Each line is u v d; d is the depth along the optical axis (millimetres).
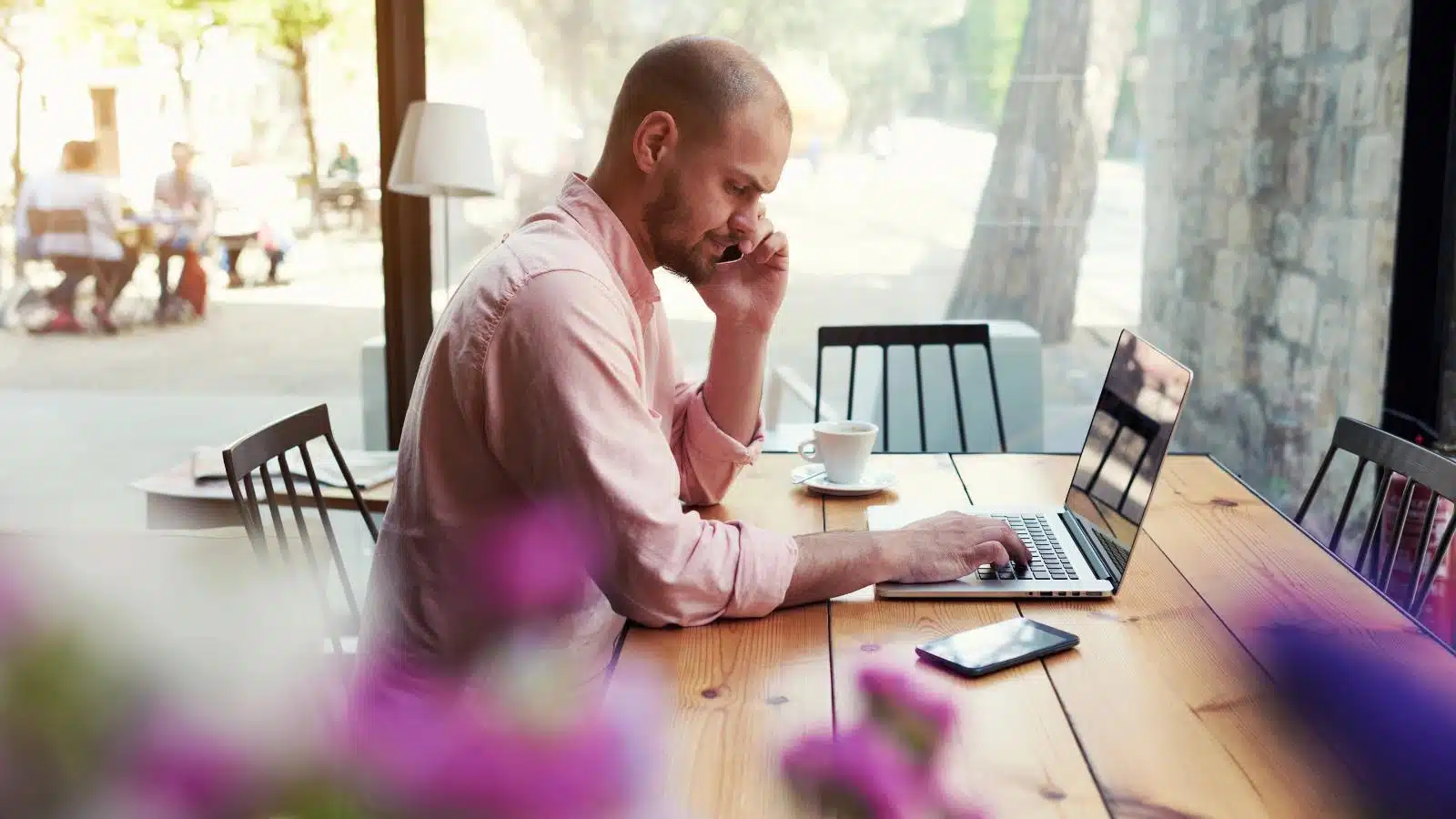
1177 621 1254
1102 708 1028
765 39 3385
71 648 281
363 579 2904
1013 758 933
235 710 302
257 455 1663
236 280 3584
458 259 3520
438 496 1297
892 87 3381
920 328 2658
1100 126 3336
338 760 321
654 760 402
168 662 293
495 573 1299
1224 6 3201
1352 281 3037
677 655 1162
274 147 3525
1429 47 2836
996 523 1410
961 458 2066
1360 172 2998
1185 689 1071
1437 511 2477
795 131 3408
